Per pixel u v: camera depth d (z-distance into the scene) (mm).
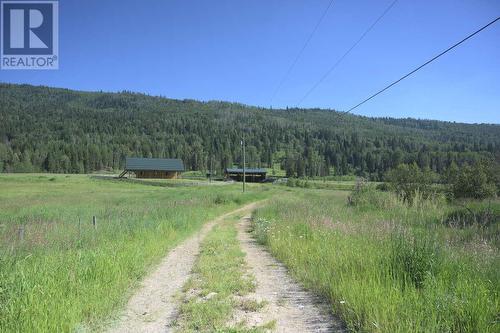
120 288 7062
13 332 4680
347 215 17000
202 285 7340
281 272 8367
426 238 7391
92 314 5699
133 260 8828
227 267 8898
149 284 7711
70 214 21188
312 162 150625
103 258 7945
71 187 66688
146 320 5621
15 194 48156
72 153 153750
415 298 5133
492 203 16672
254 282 7477
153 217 18312
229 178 124688
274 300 6297
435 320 4430
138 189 64500
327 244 9516
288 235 12094
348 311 5266
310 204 23750
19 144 165250
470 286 5297
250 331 4844
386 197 21438
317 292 6645
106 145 177000
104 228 13430
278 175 152875
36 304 5223
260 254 10875
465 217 13398
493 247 8492
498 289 5383
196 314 5594
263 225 15734
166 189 64375
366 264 7020
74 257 7883
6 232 12430
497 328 4246
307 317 5449
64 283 6340
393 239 8344
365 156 157875
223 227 19031
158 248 11336
